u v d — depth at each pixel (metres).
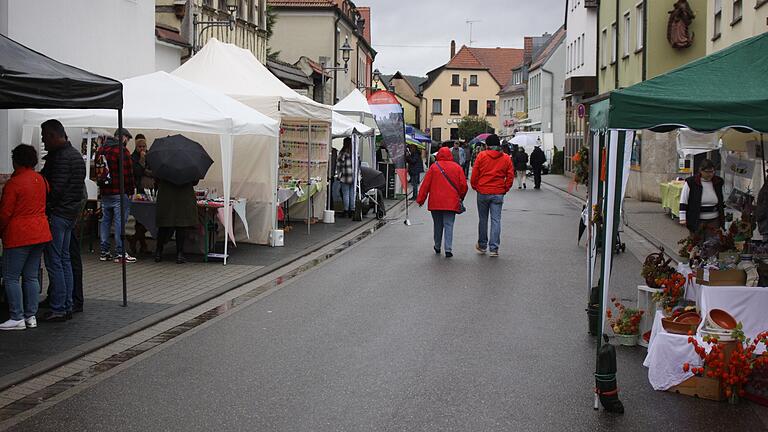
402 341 8.41
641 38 30.59
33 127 13.61
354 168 21.92
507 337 8.63
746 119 6.24
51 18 15.18
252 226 16.06
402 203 29.34
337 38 48.84
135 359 7.69
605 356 6.22
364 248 16.23
